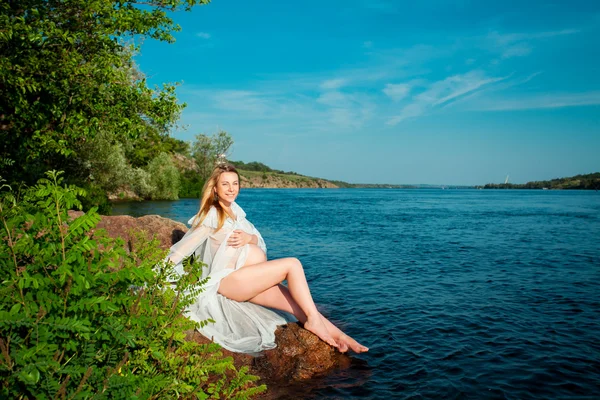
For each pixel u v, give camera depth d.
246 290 4.70
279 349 4.60
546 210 41.44
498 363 4.71
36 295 2.23
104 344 2.42
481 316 6.46
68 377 2.13
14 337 2.11
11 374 2.00
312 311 4.79
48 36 9.52
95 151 29.86
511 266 10.98
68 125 10.34
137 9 11.30
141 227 6.27
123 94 11.23
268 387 4.02
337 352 4.84
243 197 73.38
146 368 2.79
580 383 4.27
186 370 2.97
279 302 4.97
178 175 49.94
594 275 9.83
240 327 4.71
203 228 4.74
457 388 4.11
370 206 47.50
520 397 3.98
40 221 2.38
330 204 50.53
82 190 2.59
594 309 6.90
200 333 4.54
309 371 4.35
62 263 2.21
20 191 2.79
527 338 5.51
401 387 4.10
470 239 17.12
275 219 26.84
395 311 6.71
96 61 10.34
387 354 4.91
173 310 3.10
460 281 9.08
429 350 5.05
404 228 21.67
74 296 2.32
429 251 13.65
